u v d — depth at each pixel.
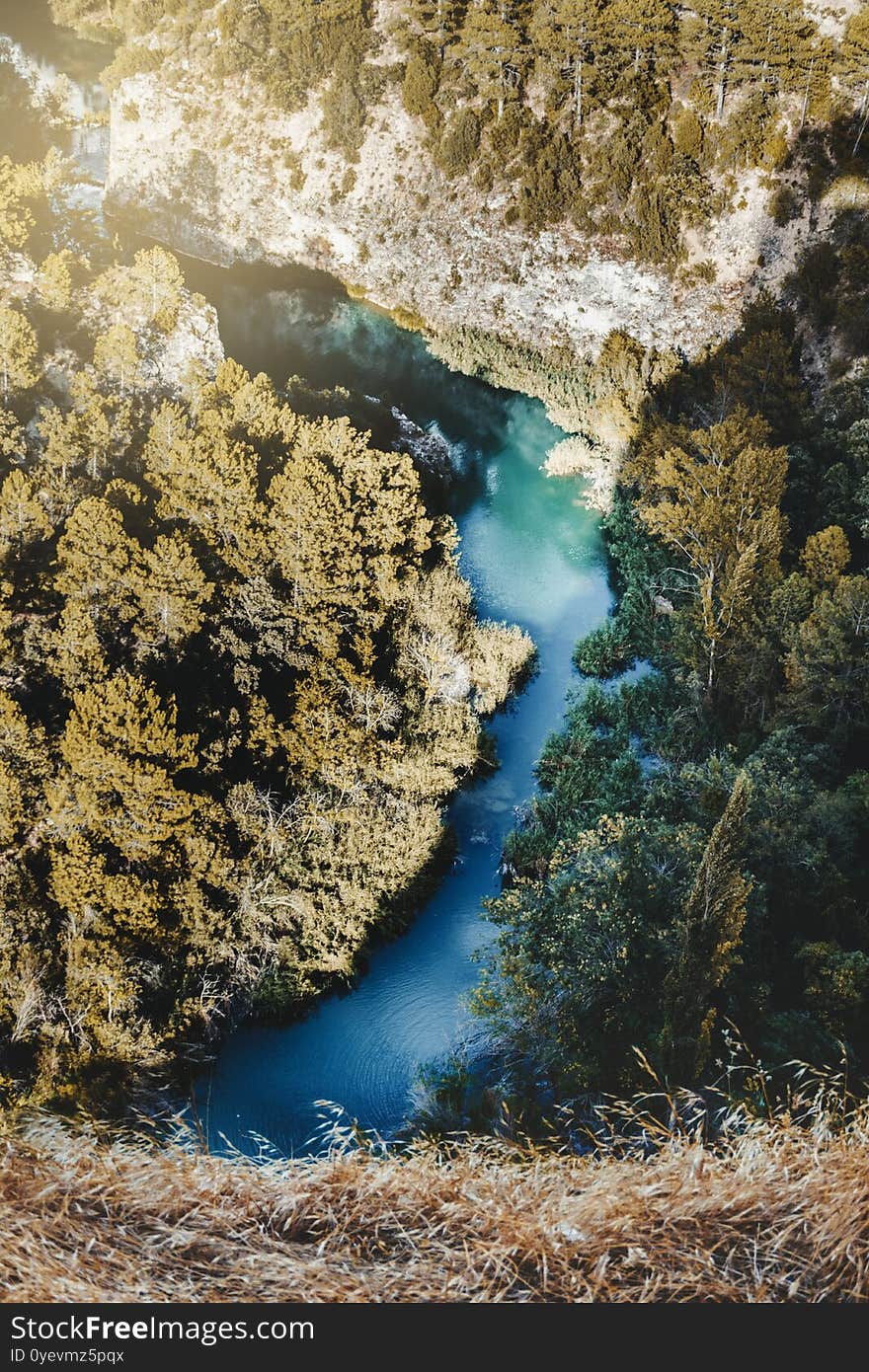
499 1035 37.34
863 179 88.19
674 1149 13.01
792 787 43.28
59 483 55.34
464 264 102.50
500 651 59.97
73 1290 11.76
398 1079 40.41
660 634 62.75
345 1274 12.04
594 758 54.00
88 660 45.00
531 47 99.88
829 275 86.44
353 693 49.69
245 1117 38.81
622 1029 33.84
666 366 85.38
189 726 45.94
